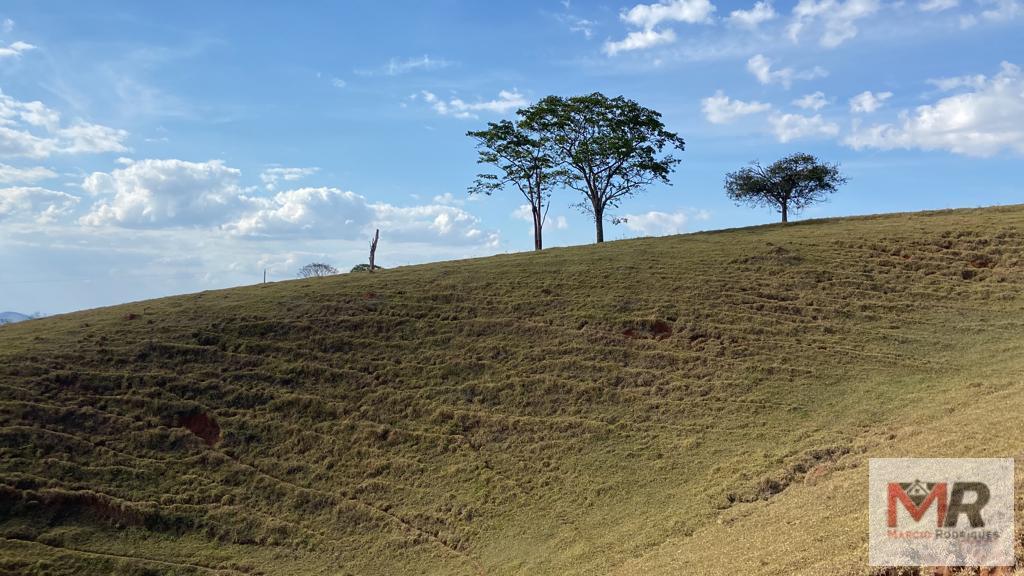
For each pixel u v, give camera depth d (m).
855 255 44.59
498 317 39.16
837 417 26.55
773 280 41.25
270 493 27.69
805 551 15.62
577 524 23.56
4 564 22.98
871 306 37.22
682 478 24.81
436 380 33.94
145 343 36.66
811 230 53.56
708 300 38.88
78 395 32.06
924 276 40.75
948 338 32.94
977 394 25.52
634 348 34.81
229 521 26.20
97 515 25.97
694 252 48.22
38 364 33.88
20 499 25.77
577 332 36.69
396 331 38.38
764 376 30.91
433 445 29.72
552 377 33.06
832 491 19.53
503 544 23.39
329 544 24.98
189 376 34.06
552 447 28.55
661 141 67.25
